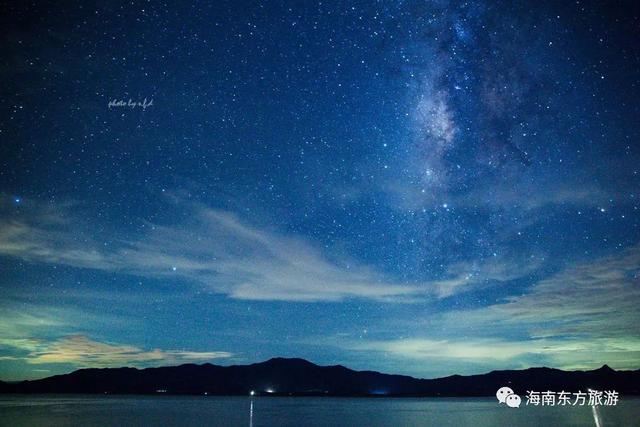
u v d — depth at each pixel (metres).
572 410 68.06
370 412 69.06
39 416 53.22
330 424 47.06
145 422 46.34
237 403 98.19
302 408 80.88
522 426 43.25
